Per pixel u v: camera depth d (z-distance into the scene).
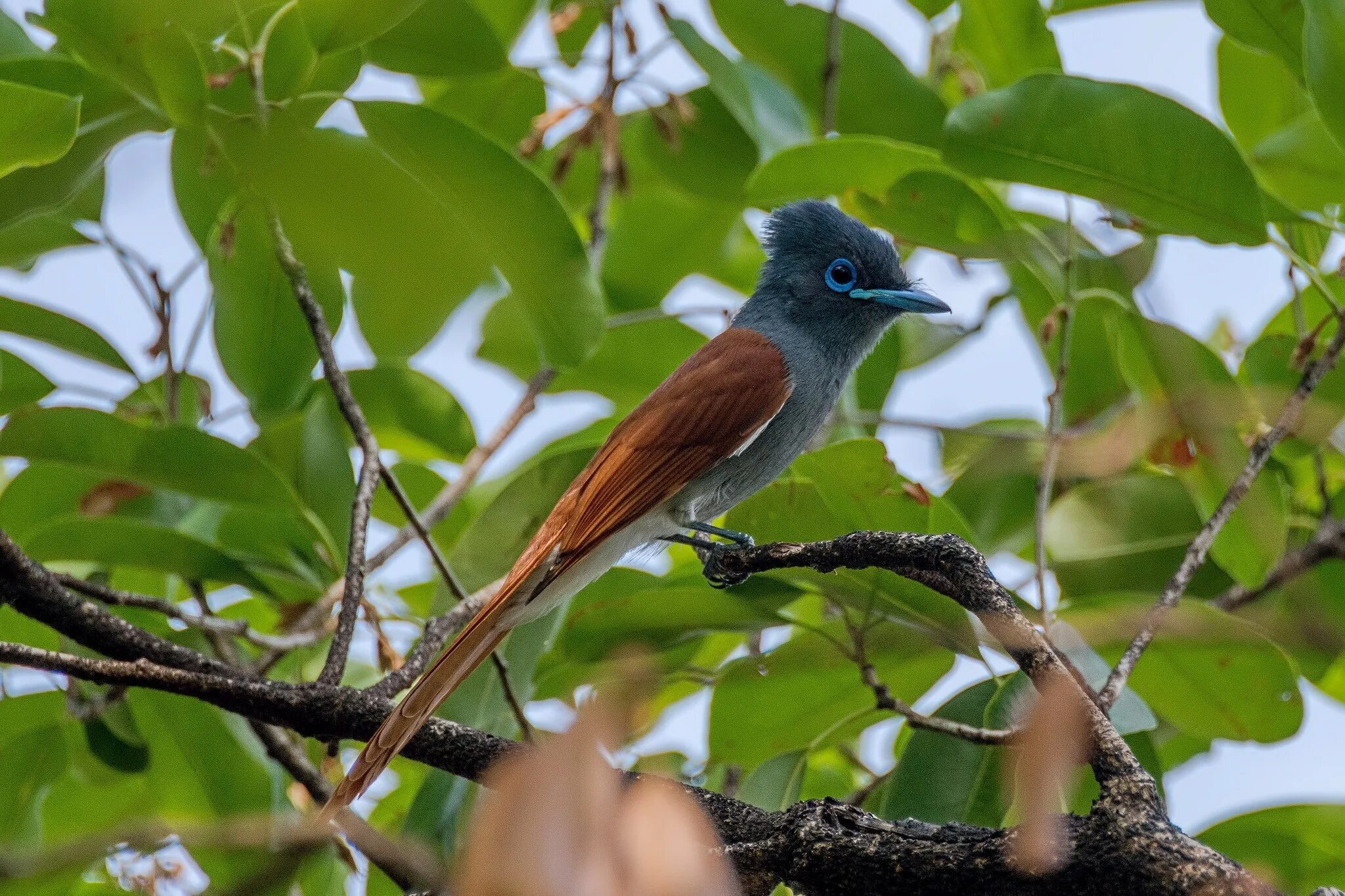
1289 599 10.20
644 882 1.80
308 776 8.97
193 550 9.31
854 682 8.87
